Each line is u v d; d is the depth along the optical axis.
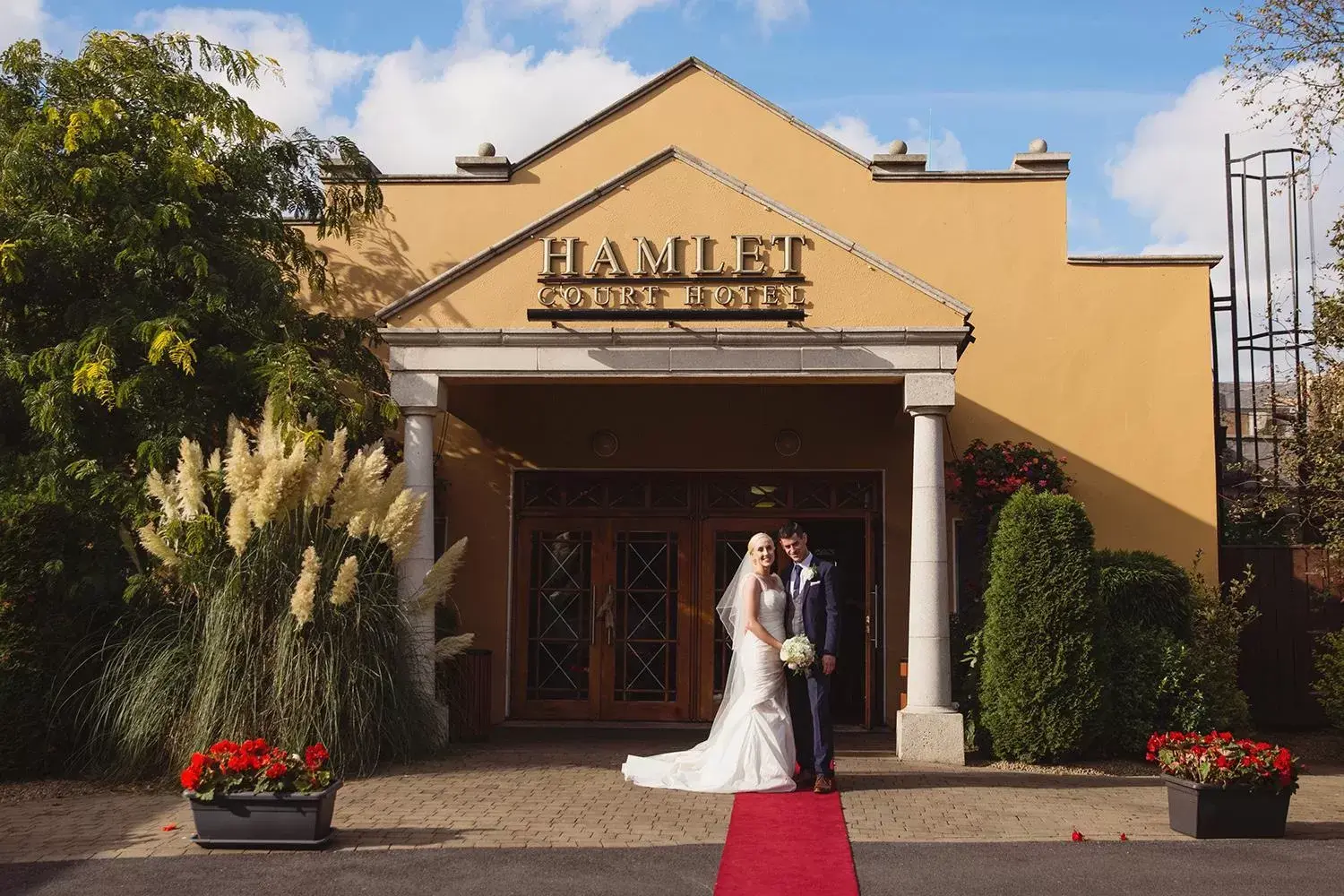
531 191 12.87
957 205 12.51
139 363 9.69
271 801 6.54
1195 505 11.94
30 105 9.98
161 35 10.53
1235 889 5.88
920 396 9.78
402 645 9.07
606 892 5.79
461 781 8.41
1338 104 11.24
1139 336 12.18
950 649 10.17
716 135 12.86
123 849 6.59
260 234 10.55
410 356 10.13
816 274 9.98
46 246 9.43
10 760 8.56
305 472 8.79
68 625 8.91
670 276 10.01
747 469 12.43
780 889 5.83
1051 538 9.60
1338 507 11.16
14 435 10.27
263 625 8.49
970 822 7.32
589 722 12.30
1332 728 11.68
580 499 12.68
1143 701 9.84
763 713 8.31
